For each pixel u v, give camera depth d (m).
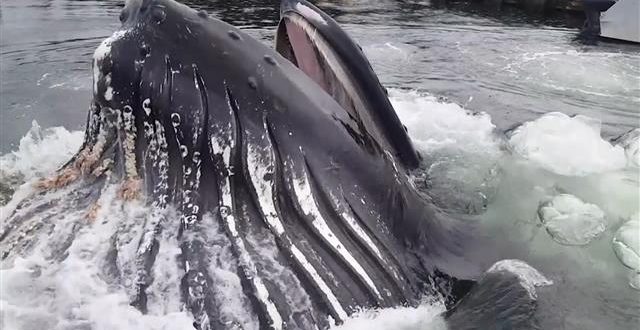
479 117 8.38
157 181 3.92
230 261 3.73
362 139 4.23
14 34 12.33
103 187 4.03
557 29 14.59
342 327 3.78
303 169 3.93
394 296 4.05
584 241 5.02
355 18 15.06
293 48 4.45
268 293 3.68
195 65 3.87
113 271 3.74
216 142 3.84
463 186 5.79
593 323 4.18
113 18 13.81
